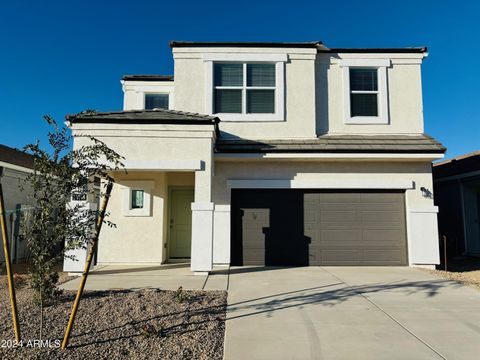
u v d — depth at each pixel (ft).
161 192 39.19
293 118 38.60
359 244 36.96
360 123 39.81
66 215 16.83
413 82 40.34
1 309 20.40
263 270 33.99
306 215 37.22
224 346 16.12
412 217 36.70
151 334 16.72
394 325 18.92
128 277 30.50
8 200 40.96
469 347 16.15
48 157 16.60
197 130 31.91
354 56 40.42
